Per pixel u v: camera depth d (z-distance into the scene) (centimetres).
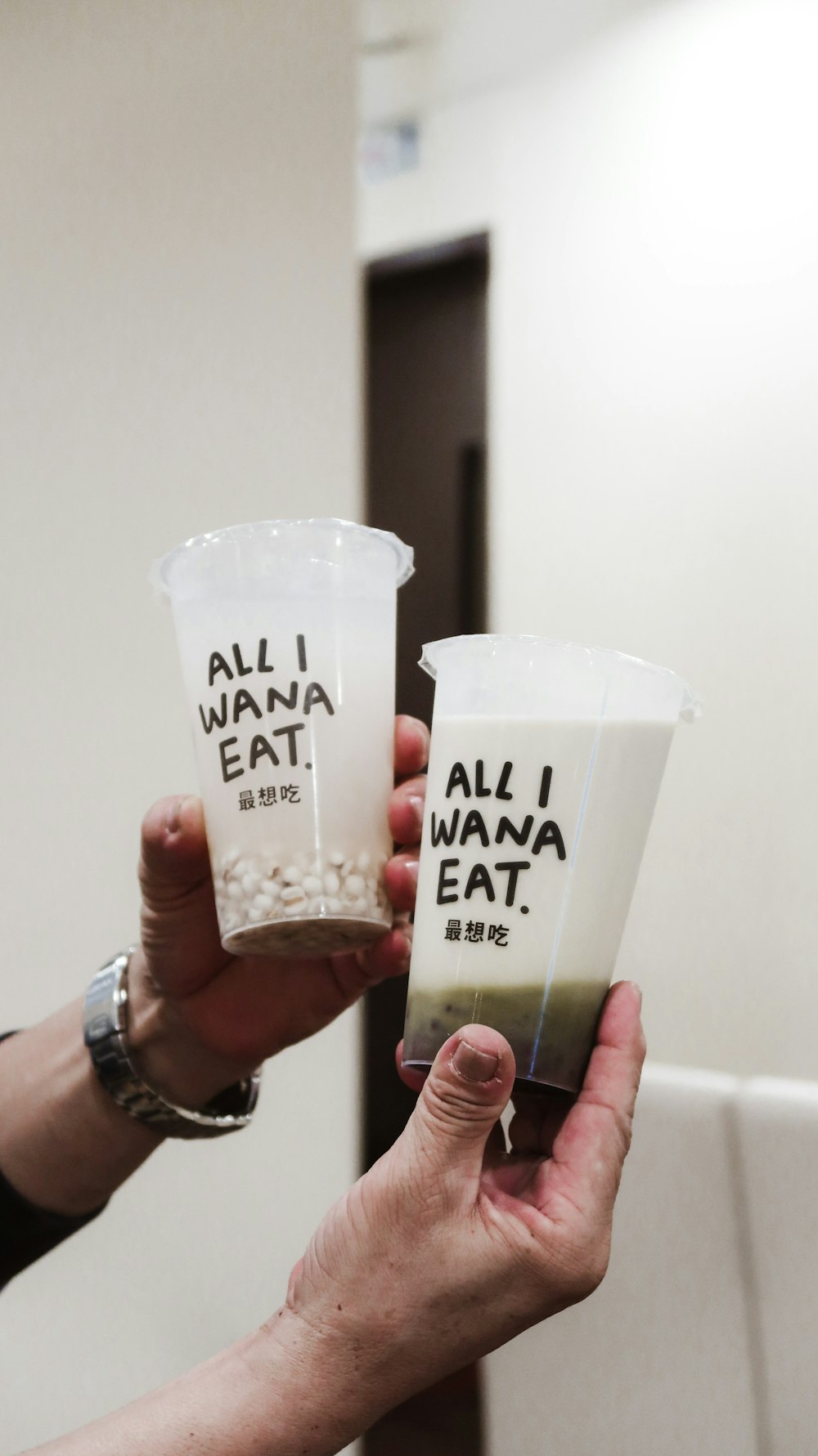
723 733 97
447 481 112
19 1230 71
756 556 98
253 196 127
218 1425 45
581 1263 45
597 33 110
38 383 135
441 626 110
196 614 54
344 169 121
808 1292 82
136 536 128
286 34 127
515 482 109
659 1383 86
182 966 64
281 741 52
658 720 50
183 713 122
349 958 65
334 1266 46
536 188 112
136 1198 117
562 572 106
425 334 116
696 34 105
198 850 58
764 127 101
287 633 52
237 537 53
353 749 53
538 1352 92
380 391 117
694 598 100
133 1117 69
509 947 47
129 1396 112
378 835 54
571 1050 48
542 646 48
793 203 99
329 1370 45
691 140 104
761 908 94
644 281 105
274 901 51
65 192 138
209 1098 71
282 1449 45
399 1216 45
